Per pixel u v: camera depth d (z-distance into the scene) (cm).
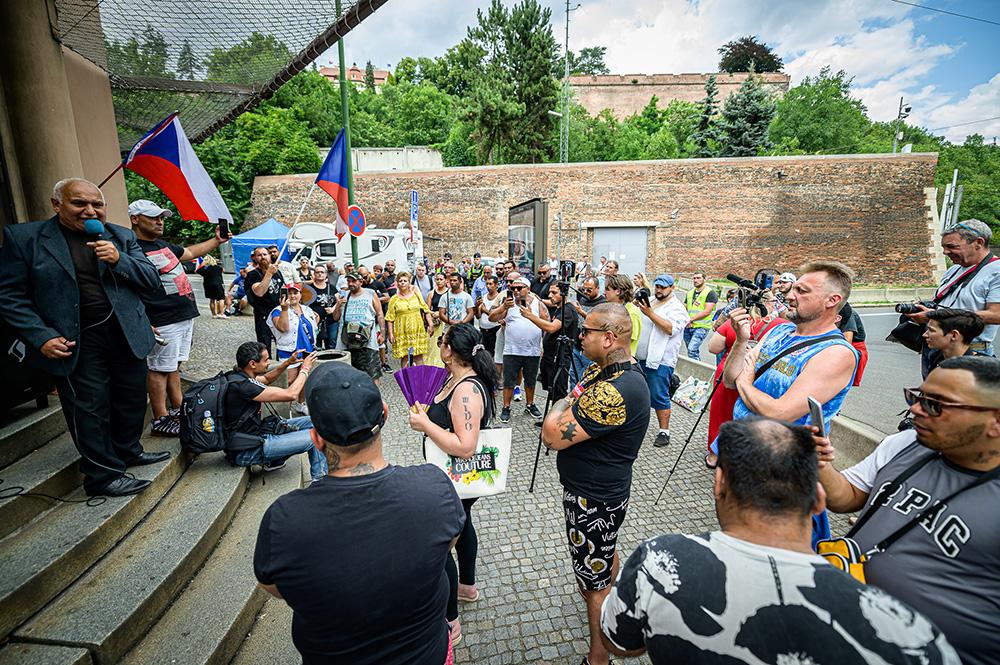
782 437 108
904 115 4209
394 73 6831
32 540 231
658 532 354
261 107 2888
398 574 120
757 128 3309
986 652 133
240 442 346
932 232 2194
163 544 260
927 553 142
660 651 103
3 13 327
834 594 92
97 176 489
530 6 2952
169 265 373
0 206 331
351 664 121
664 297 509
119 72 571
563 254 2322
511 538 351
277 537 119
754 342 399
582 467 222
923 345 323
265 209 2344
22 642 192
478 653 252
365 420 128
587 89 5106
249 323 940
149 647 211
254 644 237
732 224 2272
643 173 2275
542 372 590
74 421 260
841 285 221
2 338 286
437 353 769
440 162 3198
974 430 136
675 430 562
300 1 422
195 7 425
